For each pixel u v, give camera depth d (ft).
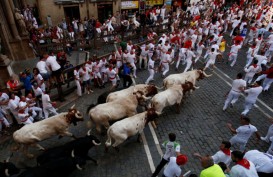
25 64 52.37
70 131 33.24
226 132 33.40
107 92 37.65
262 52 48.91
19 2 68.49
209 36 70.03
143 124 29.71
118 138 27.66
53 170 22.81
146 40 66.08
